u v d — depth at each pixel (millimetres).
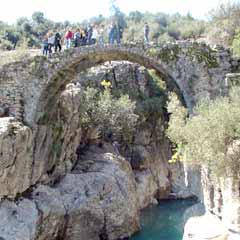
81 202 27844
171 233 30438
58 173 29406
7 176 22797
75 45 27109
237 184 17062
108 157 34656
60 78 25562
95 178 29922
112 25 26469
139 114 44500
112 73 46656
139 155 41969
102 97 41344
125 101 41844
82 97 35875
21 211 23719
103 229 28594
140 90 46750
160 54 23141
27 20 65938
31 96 24859
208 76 22438
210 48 22734
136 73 47312
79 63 25453
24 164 24438
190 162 18031
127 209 30172
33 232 23391
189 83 22688
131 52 23656
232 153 16438
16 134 22703
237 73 21734
